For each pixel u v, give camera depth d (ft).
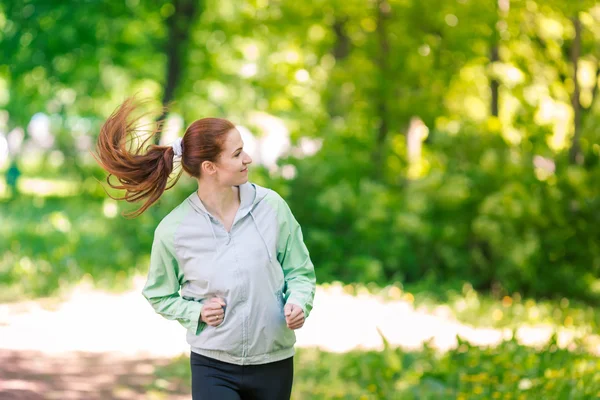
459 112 55.31
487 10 48.44
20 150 108.37
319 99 58.70
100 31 59.82
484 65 51.78
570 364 23.45
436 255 47.24
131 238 50.37
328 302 40.37
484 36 49.57
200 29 65.05
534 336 34.91
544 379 21.59
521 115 48.24
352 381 24.72
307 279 12.97
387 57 52.90
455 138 46.62
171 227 12.68
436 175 45.57
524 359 23.41
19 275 41.86
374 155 52.08
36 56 59.06
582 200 44.78
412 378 22.98
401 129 53.62
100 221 57.00
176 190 49.14
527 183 44.80
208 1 64.28
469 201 45.85
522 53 48.85
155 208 50.06
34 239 52.44
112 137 12.73
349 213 48.26
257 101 63.57
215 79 72.02
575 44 46.26
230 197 12.75
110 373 25.63
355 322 35.70
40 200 85.66
